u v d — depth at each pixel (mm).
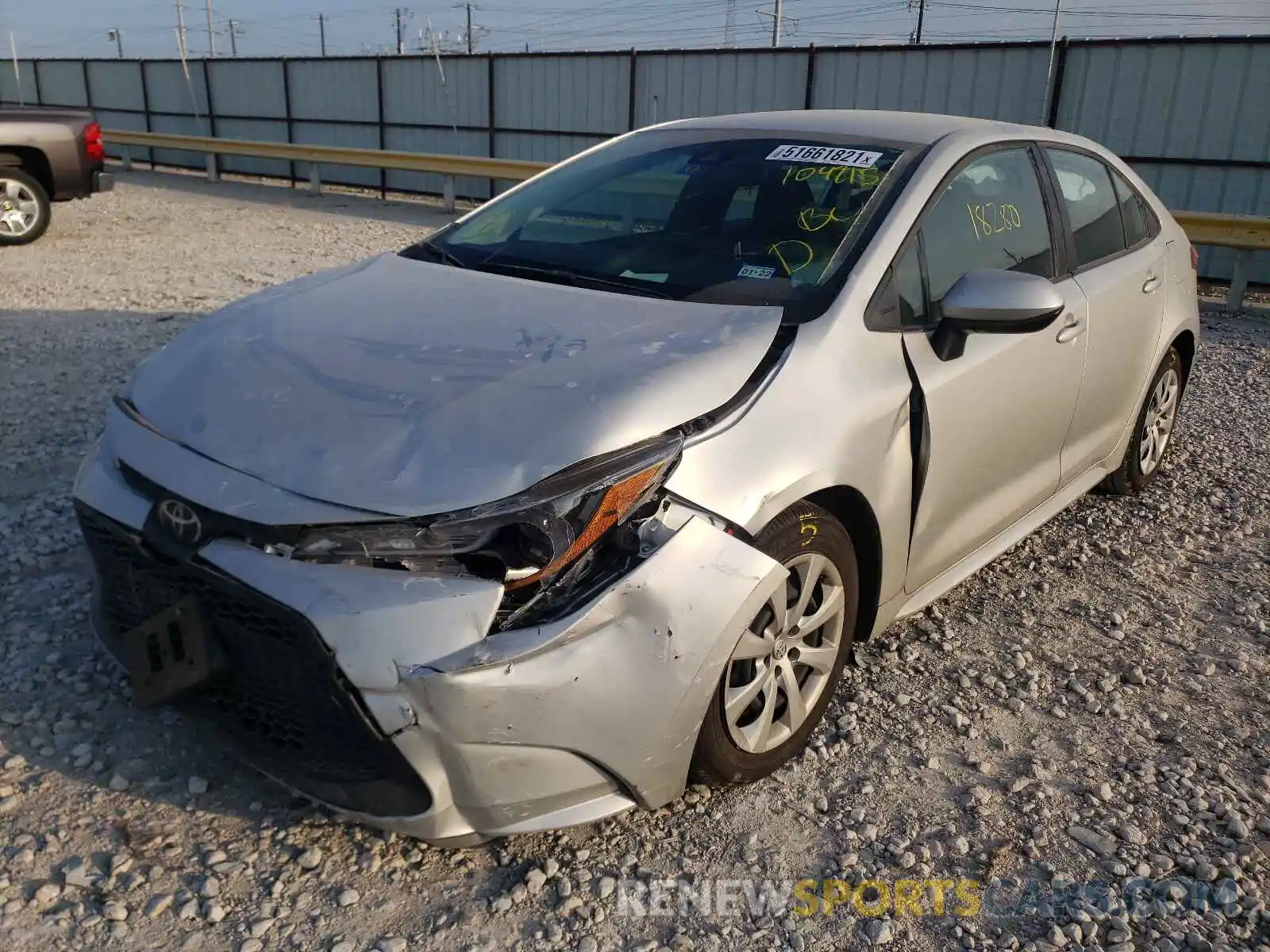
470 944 2303
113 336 7145
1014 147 3846
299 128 20578
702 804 2779
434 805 2236
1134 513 4871
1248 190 11391
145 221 13500
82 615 3496
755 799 2812
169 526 2342
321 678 2180
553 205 3719
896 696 3322
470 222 3816
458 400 2404
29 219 11250
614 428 2359
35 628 3404
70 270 9711
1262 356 7988
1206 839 2748
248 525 2230
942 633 3723
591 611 2244
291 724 2334
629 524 2336
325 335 2775
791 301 2969
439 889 2449
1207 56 11297
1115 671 3537
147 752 2852
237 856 2508
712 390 2562
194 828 2588
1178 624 3867
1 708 2996
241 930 2305
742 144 3721
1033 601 4004
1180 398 5230
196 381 2643
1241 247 9562
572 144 17047
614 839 2637
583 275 3236
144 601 2498
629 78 16000
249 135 21422
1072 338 3816
